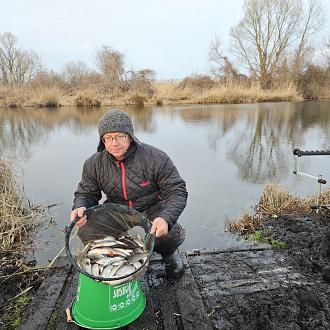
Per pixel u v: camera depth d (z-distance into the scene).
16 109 19.55
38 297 2.25
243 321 2.10
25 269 2.82
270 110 15.57
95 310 1.91
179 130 10.36
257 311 2.16
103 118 2.12
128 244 2.07
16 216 3.74
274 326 2.05
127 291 1.94
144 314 2.06
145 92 22.25
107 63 23.66
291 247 2.99
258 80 25.02
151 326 1.98
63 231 3.73
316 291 2.34
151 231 2.01
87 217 2.10
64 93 25.02
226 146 8.00
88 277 1.85
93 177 2.33
